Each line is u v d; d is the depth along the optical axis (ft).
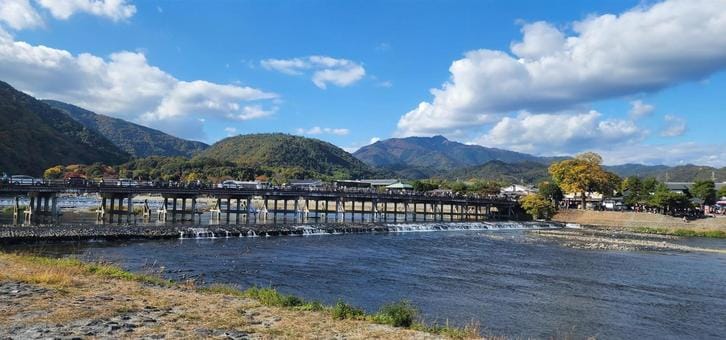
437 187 595.06
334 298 112.27
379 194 347.97
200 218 301.63
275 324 62.44
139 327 55.93
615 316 108.17
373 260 170.91
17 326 52.75
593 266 174.19
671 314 111.34
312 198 328.08
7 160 624.18
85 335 50.90
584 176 434.71
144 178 602.03
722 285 144.97
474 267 164.86
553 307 113.60
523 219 434.30
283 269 144.87
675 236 317.42
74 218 268.41
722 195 495.41
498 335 88.89
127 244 176.65
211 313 66.28
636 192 456.86
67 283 79.92
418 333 63.41
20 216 261.24
